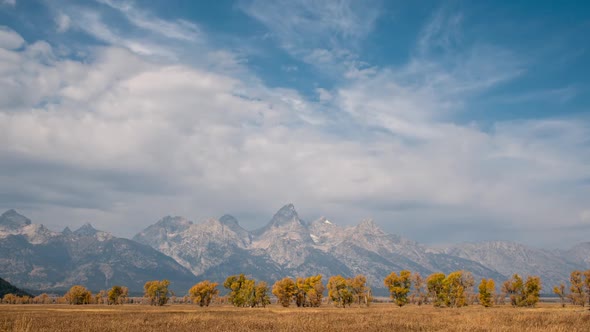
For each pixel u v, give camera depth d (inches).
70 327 2440.9
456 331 2354.8
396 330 2460.6
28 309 5684.1
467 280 7332.7
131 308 6604.3
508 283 7445.9
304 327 2588.6
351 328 2561.5
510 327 2463.1
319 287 7578.7
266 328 2532.0
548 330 2301.9
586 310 4798.2
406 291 7066.9
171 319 3235.7
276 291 7549.2
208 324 2763.3
